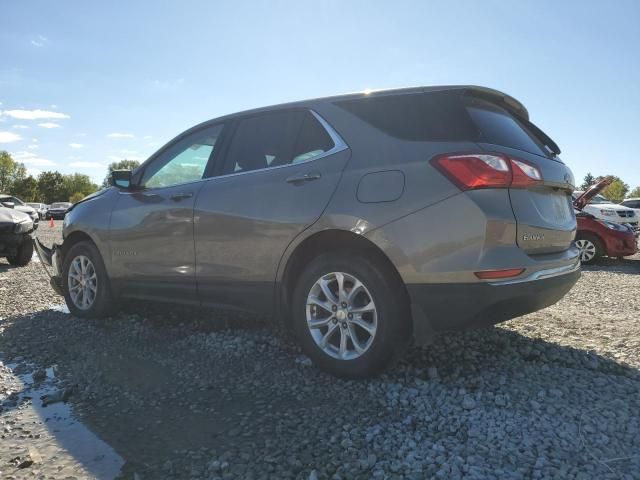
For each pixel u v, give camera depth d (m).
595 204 14.58
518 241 2.96
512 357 3.61
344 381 3.24
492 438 2.49
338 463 2.32
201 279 3.95
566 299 6.07
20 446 2.55
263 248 3.55
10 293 6.41
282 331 4.32
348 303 3.21
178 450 2.48
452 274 2.86
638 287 7.11
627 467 2.22
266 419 2.78
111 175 4.67
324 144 3.47
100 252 4.77
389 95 3.33
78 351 3.97
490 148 2.95
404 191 3.00
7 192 93.19
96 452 2.48
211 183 3.99
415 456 2.34
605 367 3.42
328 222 3.23
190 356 3.80
